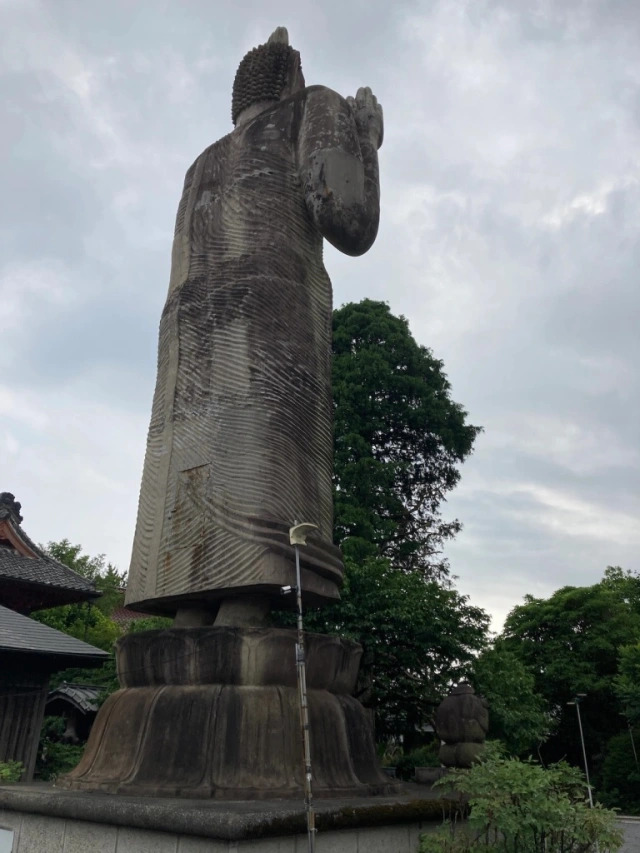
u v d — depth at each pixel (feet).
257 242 34.01
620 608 143.02
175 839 20.80
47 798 24.58
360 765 28.09
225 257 34.35
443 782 24.84
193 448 31.19
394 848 24.09
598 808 24.31
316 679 28.22
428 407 99.91
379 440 101.14
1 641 60.49
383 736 69.87
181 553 29.76
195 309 33.94
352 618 59.67
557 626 141.08
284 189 35.01
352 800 25.07
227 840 19.36
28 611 85.35
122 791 24.86
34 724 63.26
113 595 146.41
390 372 99.66
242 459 29.86
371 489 89.97
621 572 171.94
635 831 66.85
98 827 23.08
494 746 27.66
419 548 98.84
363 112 37.35
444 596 64.44
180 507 30.55
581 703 134.10
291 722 25.61
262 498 29.09
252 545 28.22
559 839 24.08
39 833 24.93
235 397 31.14
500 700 63.62
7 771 36.37
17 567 82.84
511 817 22.53
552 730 128.98
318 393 33.30
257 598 29.19
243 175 35.53
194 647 26.81
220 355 32.24
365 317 105.70
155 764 25.26
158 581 30.09
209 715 25.30
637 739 121.90
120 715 27.53
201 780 24.11
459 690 33.32
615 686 119.03
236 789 23.58
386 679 63.72
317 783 25.16
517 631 144.15
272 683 26.45
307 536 29.63
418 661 61.82
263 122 36.68
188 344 33.50
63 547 145.79
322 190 33.30
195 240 35.91
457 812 26.00
